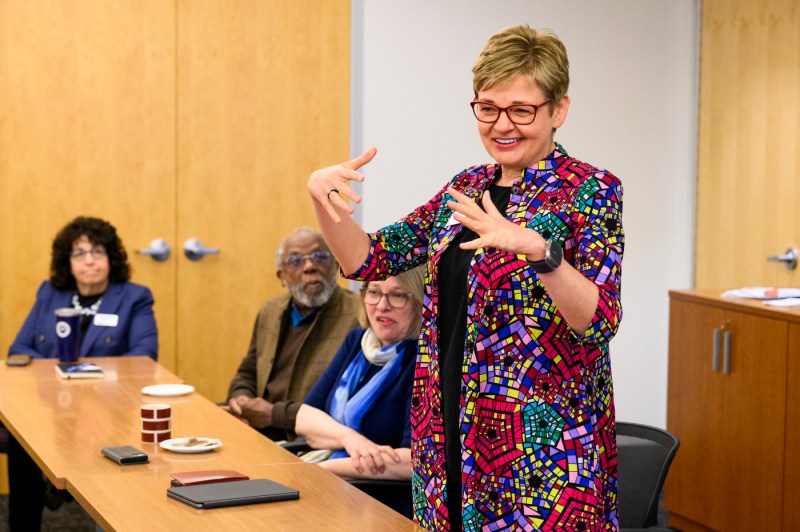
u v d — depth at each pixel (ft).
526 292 6.04
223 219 17.13
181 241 16.93
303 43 17.35
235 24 17.01
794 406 12.17
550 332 6.02
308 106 17.44
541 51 6.18
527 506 6.00
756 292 13.67
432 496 6.46
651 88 19.25
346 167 6.67
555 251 5.38
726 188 17.95
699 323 14.01
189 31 16.76
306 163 17.49
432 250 6.72
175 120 16.79
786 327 12.30
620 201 6.13
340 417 10.27
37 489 12.39
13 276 16.16
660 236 19.49
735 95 17.67
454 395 6.34
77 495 7.04
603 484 6.19
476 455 6.12
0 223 16.07
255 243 17.33
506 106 6.18
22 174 16.12
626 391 19.62
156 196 16.76
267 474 7.49
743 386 13.10
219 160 17.06
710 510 13.78
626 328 19.53
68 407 10.25
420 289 9.85
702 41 18.65
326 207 6.54
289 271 12.50
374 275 6.99
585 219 6.01
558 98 6.26
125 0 16.42
